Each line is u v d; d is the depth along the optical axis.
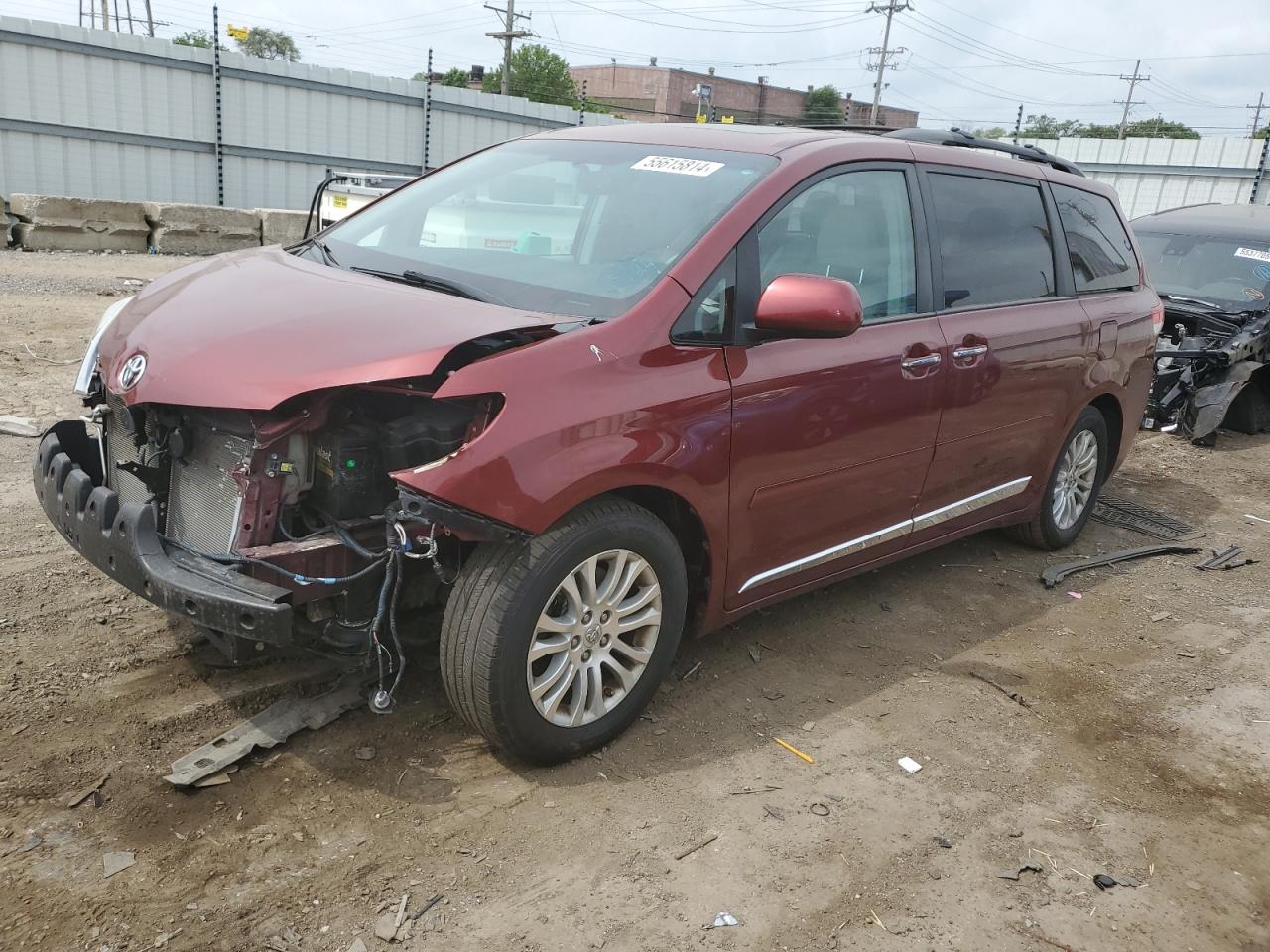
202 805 2.77
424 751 3.11
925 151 4.17
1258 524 6.50
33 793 2.74
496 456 2.67
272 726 3.10
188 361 2.85
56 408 6.52
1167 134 68.62
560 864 2.68
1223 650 4.44
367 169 24.16
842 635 4.27
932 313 4.02
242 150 21.97
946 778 3.26
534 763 3.07
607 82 87.94
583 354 2.89
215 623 2.58
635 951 2.41
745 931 2.51
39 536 4.44
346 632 2.89
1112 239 5.45
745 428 3.24
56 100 19.22
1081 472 5.41
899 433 3.85
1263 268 9.05
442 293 3.26
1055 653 4.29
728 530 3.32
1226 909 2.76
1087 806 3.18
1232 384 8.30
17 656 3.41
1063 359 4.76
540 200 3.72
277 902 2.45
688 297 3.13
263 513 2.78
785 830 2.91
